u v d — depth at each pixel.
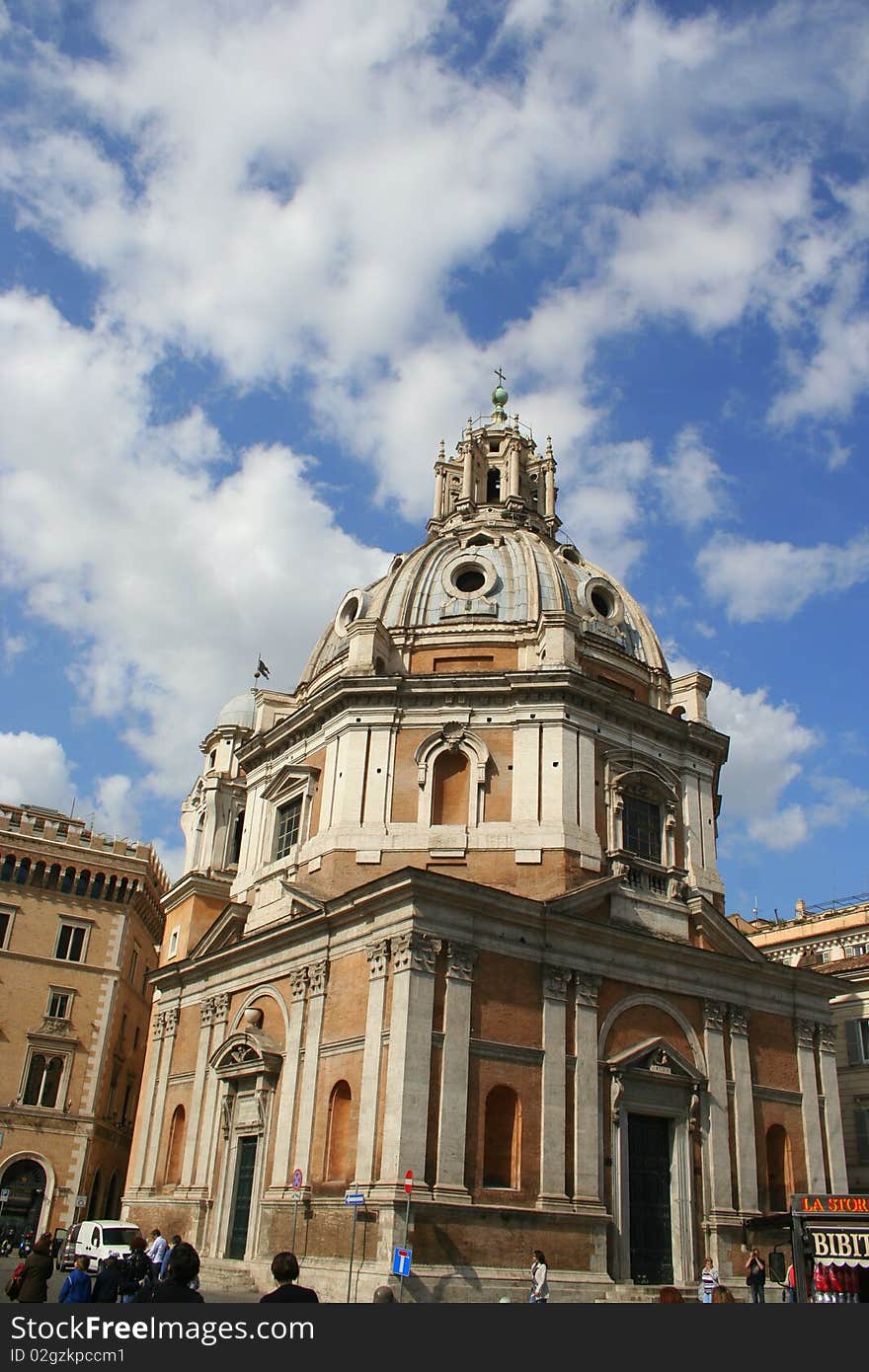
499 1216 29.20
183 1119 41.09
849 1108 48.66
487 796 37.38
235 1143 36.34
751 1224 33.12
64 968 61.91
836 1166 38.16
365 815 37.38
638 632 46.41
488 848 36.25
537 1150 30.92
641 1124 34.16
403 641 42.41
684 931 37.66
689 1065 35.16
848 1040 49.53
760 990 38.56
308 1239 30.67
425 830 36.88
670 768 40.56
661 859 39.12
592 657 42.22
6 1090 58.19
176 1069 42.38
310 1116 32.62
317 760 40.72
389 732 38.62
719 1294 30.50
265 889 41.03
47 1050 59.91
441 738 38.28
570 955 33.78
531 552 45.12
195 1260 12.86
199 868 52.91
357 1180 29.22
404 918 31.11
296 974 35.59
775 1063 38.09
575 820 36.56
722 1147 35.12
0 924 61.09
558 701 38.09
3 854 62.09
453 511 55.47
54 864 63.28
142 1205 40.31
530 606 42.53
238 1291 31.17
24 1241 54.16
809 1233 22.52
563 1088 32.03
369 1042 30.75
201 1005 41.50
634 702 39.47
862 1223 21.73
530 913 32.97
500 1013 31.69
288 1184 32.38
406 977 30.27
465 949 31.47
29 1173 57.47
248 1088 36.34
